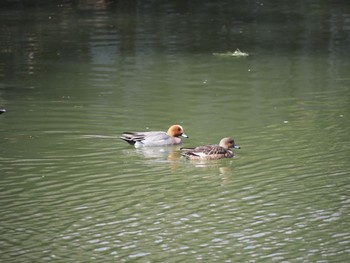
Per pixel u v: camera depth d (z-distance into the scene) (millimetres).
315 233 11922
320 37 27422
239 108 19031
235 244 11570
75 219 12586
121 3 34500
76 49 25547
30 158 15547
